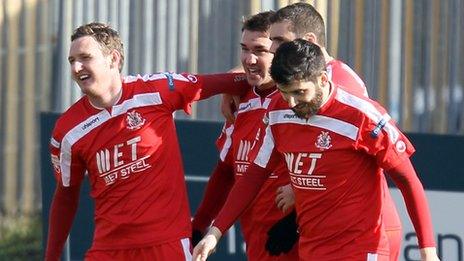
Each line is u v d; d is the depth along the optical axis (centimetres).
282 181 2325
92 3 3625
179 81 2295
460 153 2945
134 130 2258
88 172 2330
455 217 2948
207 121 2969
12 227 4131
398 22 3450
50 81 4112
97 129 2264
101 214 2316
